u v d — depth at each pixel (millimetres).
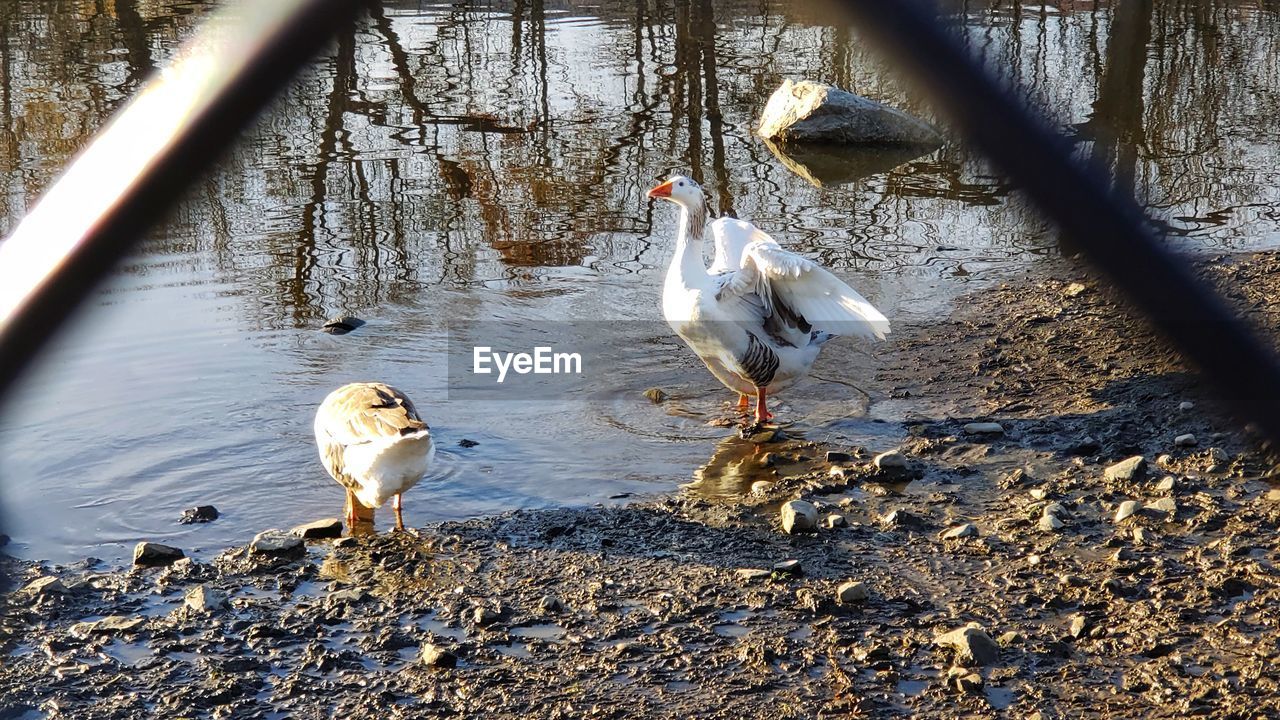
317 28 1439
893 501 7414
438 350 10156
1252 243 12539
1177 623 5742
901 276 12062
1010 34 21844
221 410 8844
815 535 6949
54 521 7172
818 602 6090
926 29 1695
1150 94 19391
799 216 14102
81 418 8625
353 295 11469
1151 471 7551
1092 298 11109
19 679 5457
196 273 11953
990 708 5117
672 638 5820
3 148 16031
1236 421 2160
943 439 8352
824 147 17438
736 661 5605
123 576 6508
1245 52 21984
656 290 11672
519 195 14734
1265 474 7371
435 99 19328
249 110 1458
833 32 23859
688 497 7566
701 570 6547
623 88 20250
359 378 9555
